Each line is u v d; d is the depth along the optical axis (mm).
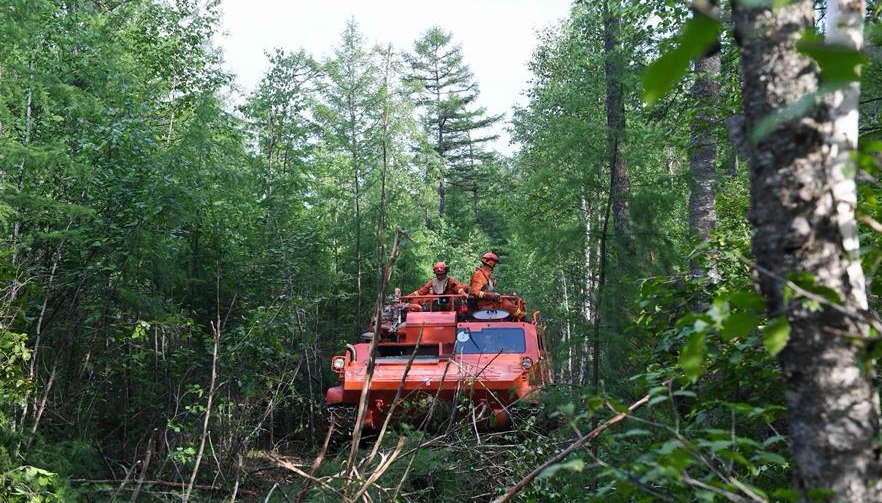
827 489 2148
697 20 1342
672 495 3172
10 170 8625
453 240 34406
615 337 6043
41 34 11227
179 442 8680
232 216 12289
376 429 10531
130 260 9242
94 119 10227
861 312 2209
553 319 7488
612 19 7914
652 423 2887
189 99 16391
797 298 2191
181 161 10016
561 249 6574
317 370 14031
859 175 2385
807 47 1367
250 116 16234
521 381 9680
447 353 11234
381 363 10742
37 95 9125
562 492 5246
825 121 2195
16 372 7273
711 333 3686
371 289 17656
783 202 2209
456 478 6895
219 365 9430
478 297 12344
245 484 8148
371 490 6395
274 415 12977
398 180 22328
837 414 2158
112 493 6938
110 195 9453
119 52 13180
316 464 4879
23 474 6613
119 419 10336
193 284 12047
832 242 2195
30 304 8516
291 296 12258
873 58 2127
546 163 6793
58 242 9016
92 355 9898
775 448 4363
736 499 2500
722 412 4434
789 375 2246
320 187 18438
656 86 1387
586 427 5852
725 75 12094
